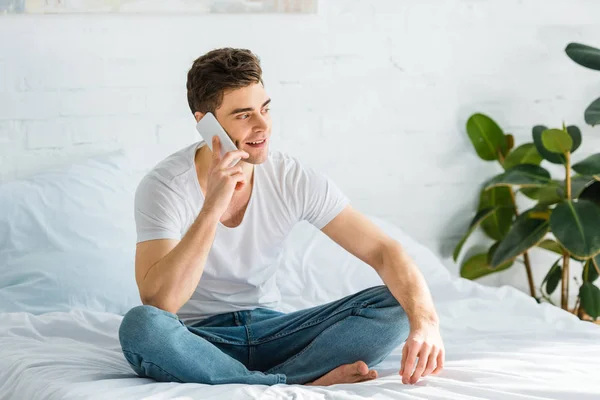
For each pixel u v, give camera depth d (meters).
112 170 2.95
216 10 3.14
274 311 2.25
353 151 3.39
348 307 2.07
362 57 3.36
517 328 2.43
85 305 2.59
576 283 3.72
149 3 3.07
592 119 3.12
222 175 2.00
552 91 3.59
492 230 3.56
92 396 1.72
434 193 3.52
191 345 1.88
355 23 3.33
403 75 3.41
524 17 3.53
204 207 2.00
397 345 2.08
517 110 3.56
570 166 3.40
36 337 2.30
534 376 1.87
